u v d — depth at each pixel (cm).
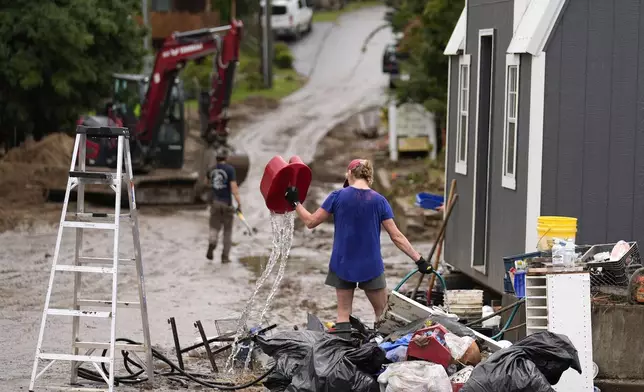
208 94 3375
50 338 1416
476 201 1568
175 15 6144
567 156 1315
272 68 6222
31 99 3528
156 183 3152
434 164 3362
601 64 1310
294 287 1902
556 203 1317
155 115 3275
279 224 1266
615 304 1109
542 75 1305
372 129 4666
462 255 1644
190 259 2244
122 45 3609
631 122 1320
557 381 993
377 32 7694
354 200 1228
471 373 964
